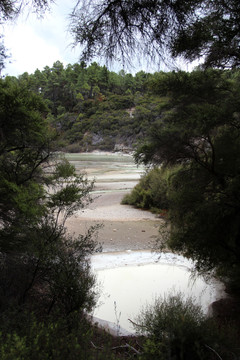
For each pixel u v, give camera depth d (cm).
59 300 357
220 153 438
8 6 161
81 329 239
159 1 173
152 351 223
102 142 9862
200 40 223
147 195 1467
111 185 2331
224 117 398
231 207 430
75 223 1082
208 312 461
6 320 247
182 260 738
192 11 183
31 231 407
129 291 548
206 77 437
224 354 240
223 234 441
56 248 380
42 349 184
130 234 987
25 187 441
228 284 557
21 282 370
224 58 339
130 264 703
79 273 381
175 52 192
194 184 470
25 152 472
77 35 171
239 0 238
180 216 492
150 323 301
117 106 10662
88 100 11112
